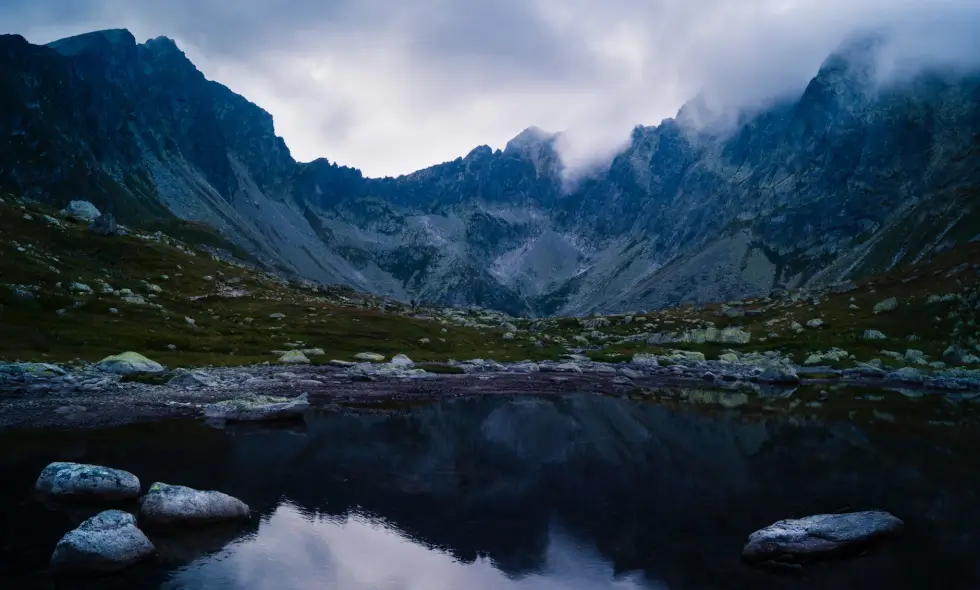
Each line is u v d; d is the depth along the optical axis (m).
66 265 104.00
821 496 27.72
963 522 23.70
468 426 46.50
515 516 24.33
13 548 18.42
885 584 17.88
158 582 16.78
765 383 90.75
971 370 98.81
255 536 20.86
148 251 136.75
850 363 113.75
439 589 17.27
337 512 23.95
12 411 41.22
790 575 18.53
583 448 39.09
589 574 18.62
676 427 48.25
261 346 93.19
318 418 46.22
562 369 101.06
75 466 24.00
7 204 130.00
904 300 152.12
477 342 131.50
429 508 25.06
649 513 25.00
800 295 199.75
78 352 67.25
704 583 17.92
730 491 28.52
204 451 32.66
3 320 71.56
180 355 75.44
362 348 103.88
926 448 39.56
